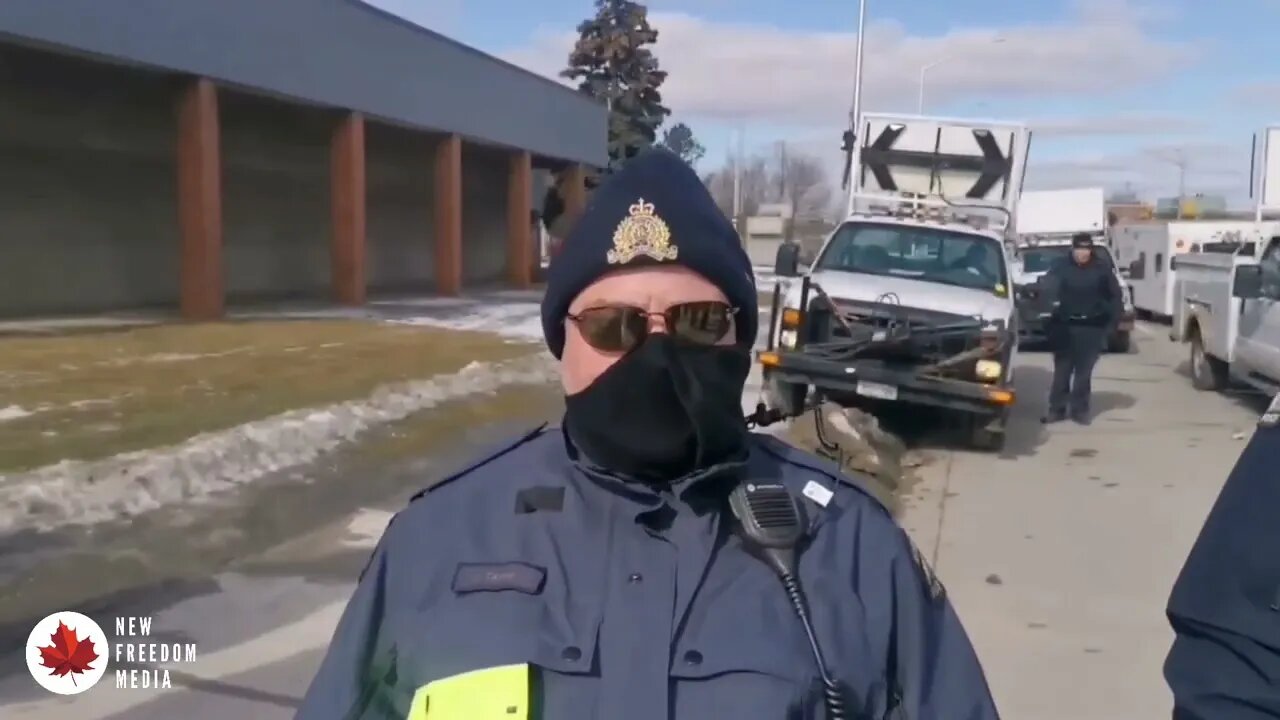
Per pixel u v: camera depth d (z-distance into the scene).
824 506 1.78
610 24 55.56
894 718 1.69
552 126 37.06
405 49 27.23
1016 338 11.18
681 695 1.53
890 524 1.82
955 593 6.21
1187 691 2.08
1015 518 7.99
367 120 26.72
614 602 1.59
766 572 1.65
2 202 19.19
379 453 9.24
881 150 14.62
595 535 1.67
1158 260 28.25
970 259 11.74
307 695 1.72
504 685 1.51
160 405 10.24
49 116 20.02
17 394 10.54
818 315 11.05
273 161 26.94
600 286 1.82
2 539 6.27
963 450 10.77
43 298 20.19
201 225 20.12
